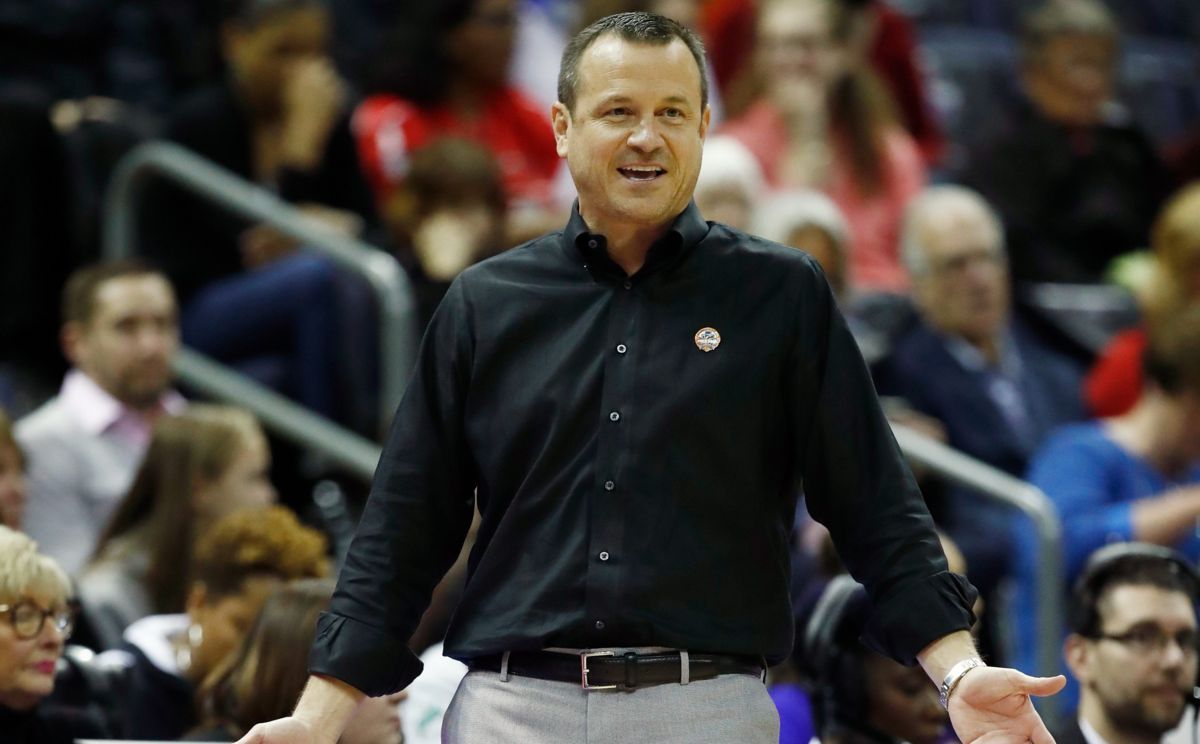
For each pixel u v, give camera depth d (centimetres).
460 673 1357
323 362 2077
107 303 1872
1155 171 2716
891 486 861
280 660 1236
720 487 845
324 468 2097
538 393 856
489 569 859
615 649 835
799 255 879
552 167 2477
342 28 2872
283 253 2191
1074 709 1584
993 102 3123
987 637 1469
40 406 2158
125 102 2575
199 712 1314
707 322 860
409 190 2075
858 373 870
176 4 2647
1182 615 1367
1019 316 2369
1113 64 2719
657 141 841
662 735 829
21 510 1642
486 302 878
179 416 1684
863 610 1259
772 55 2431
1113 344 2295
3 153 2167
